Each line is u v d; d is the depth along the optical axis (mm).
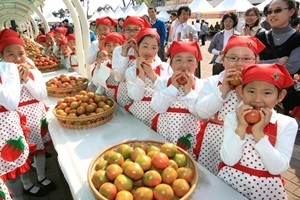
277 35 2689
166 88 1810
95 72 2881
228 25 4398
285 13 2545
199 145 1770
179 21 5609
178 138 1837
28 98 2152
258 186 1282
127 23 2381
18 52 2045
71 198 2436
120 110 2412
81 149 1694
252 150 1283
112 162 1263
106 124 2092
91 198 1234
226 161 1311
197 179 1181
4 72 1730
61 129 2021
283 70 1192
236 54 1407
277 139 1257
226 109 1581
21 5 7074
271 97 1129
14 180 2160
